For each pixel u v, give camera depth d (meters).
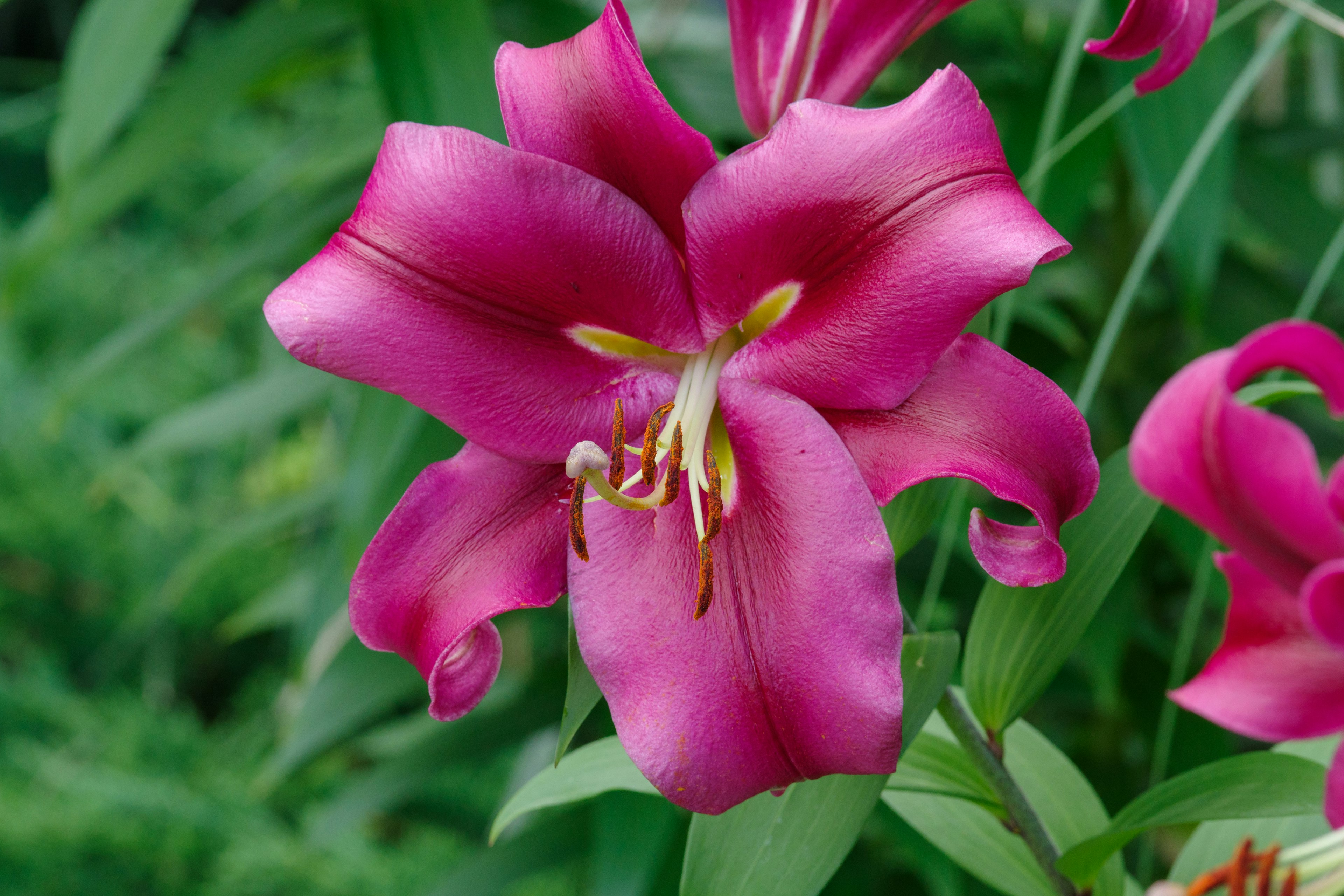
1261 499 0.50
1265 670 0.52
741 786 0.60
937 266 0.58
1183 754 1.14
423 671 0.62
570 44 0.61
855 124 0.58
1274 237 1.21
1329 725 0.52
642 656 0.60
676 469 0.61
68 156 1.10
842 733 0.59
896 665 0.59
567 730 0.61
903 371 0.59
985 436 0.59
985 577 1.24
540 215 0.60
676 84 1.25
